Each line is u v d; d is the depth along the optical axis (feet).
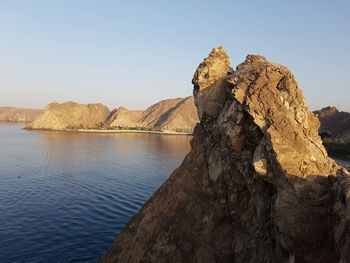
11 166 273.33
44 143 496.64
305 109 59.31
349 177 49.11
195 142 84.38
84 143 523.70
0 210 156.46
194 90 82.53
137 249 79.15
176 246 73.05
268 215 57.82
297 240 49.85
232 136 64.34
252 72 63.16
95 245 123.24
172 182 84.53
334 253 47.37
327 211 49.85
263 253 55.36
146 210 84.43
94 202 174.81
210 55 80.33
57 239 127.13
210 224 70.49
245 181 65.10
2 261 109.40
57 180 225.15
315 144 57.36
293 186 51.49
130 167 288.51
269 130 54.90
